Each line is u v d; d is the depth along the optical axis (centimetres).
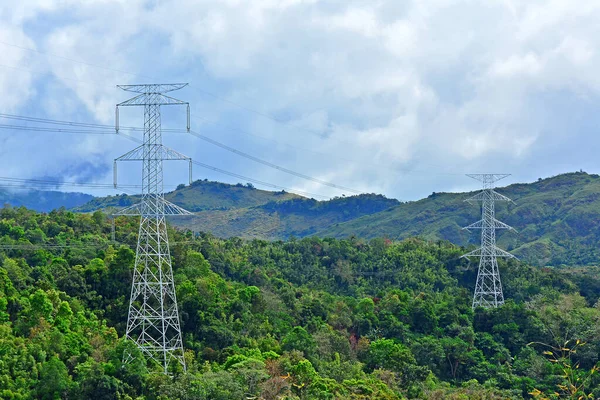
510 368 16050
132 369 12100
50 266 15275
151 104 13662
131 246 18175
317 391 12219
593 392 12706
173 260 16825
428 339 16562
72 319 13475
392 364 15012
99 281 15062
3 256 15088
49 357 12100
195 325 14788
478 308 18425
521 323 17825
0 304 12788
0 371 11394
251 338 15050
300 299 18388
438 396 13625
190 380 11612
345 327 17150
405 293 19138
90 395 11581
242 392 11638
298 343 14762
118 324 14425
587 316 17700
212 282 16338
